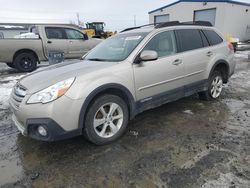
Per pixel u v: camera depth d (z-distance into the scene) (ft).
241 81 23.70
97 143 10.90
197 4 72.84
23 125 10.20
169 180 8.48
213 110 15.35
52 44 33.68
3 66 41.16
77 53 35.86
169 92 13.70
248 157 9.73
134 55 12.01
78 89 9.86
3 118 15.01
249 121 13.44
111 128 11.27
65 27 34.71
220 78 17.53
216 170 8.93
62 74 10.60
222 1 66.54
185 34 14.93
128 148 10.80
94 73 10.61
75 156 10.29
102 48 14.53
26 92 9.95
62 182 8.63
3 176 9.08
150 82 12.48
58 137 9.64
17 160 10.16
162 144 11.07
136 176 8.80
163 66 12.96
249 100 17.38
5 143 11.69
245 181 8.25
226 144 10.86
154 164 9.49
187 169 9.08
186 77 14.52
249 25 78.64
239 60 38.11
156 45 13.12
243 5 72.74
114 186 8.31
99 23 80.94
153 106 13.12
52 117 9.32
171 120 13.88
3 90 21.97
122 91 11.36
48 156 10.38
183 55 14.16
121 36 14.52
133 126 13.17
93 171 9.20
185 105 16.44
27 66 33.32
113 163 9.67
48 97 9.40
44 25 33.30
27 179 8.86
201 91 16.35
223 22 67.62
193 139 11.46
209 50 16.01
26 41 31.94
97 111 10.61
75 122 9.87
